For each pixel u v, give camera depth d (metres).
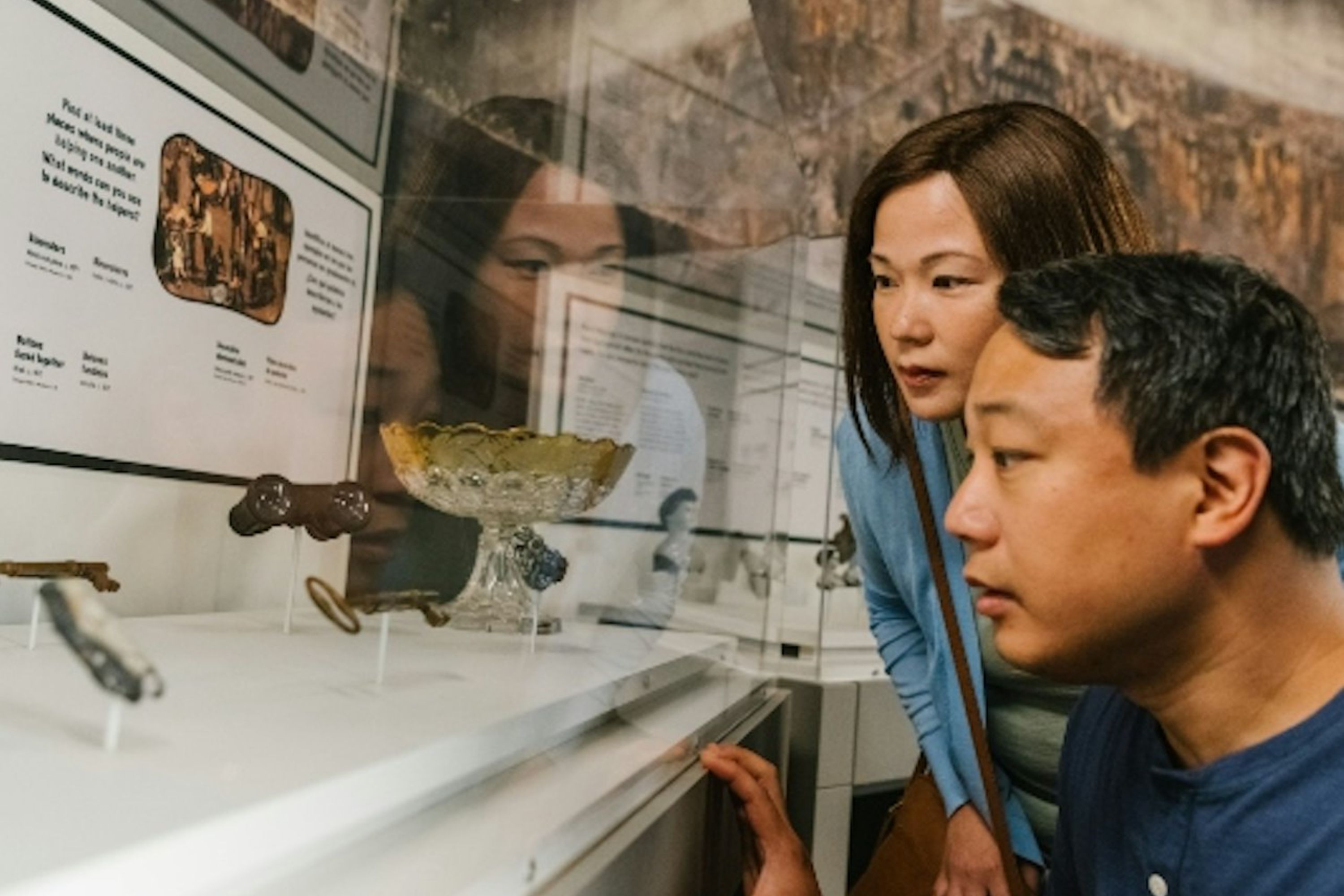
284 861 0.49
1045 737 1.18
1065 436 0.59
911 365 1.03
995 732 1.23
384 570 1.18
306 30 1.30
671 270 1.52
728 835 1.13
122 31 1.08
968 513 0.63
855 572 2.27
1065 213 0.97
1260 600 0.59
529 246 1.45
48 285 1.03
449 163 1.45
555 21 1.47
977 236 0.98
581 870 0.66
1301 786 0.57
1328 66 2.76
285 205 1.30
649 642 1.21
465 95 1.45
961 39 2.61
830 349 2.27
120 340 1.11
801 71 2.40
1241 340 0.57
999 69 2.66
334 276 1.39
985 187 0.97
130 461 1.13
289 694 0.71
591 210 1.48
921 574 1.19
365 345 1.41
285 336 1.31
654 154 1.51
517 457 1.08
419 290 1.43
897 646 1.35
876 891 1.32
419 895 0.50
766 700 1.62
